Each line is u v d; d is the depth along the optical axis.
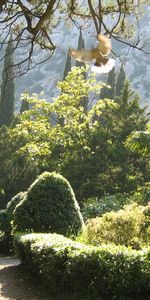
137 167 27.88
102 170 26.55
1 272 10.57
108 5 8.55
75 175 26.34
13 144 26.03
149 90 122.12
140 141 11.00
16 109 118.00
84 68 27.66
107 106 30.98
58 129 26.72
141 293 7.28
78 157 26.97
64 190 12.73
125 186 26.53
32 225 12.23
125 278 7.29
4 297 8.21
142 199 18.97
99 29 6.64
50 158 28.62
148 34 115.81
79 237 11.27
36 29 7.11
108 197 21.50
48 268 8.44
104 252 7.70
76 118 26.88
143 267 7.25
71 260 7.94
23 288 8.96
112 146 27.47
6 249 15.79
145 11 8.65
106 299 7.38
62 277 8.16
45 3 8.08
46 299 8.09
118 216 10.59
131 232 10.43
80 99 27.91
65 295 8.04
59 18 8.92
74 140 26.91
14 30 8.26
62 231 12.22
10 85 48.03
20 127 26.61
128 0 8.58
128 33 8.51
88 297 7.53
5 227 15.70
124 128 29.33
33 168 25.08
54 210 12.38
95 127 28.44
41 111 28.05
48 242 8.90
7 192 24.73
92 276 7.66
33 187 12.66
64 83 26.95
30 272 9.84
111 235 10.39
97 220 11.01
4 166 24.81
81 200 26.67
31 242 9.62
